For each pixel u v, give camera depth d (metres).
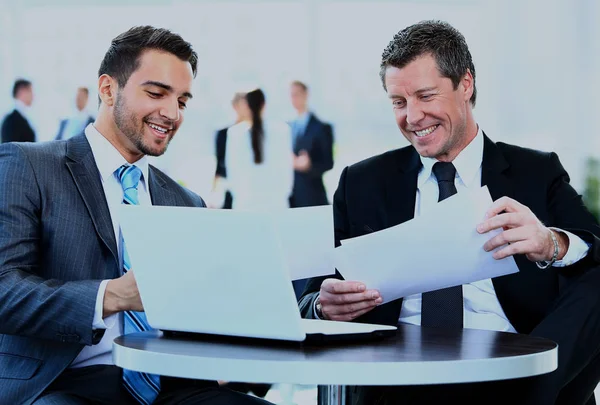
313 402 4.39
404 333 2.12
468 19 9.28
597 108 9.30
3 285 2.15
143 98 2.42
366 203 2.69
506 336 2.08
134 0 8.73
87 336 2.10
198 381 2.34
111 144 2.45
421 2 8.98
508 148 2.69
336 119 8.81
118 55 2.44
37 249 2.27
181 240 1.89
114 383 2.25
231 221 1.82
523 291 2.50
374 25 8.89
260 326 1.88
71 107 8.59
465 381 1.68
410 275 2.13
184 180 8.05
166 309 1.98
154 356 1.77
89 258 2.30
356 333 1.94
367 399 2.42
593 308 2.27
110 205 2.41
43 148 2.37
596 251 2.30
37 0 8.65
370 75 8.85
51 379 2.18
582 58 9.30
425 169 2.67
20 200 2.26
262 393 4.40
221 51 8.83
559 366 2.21
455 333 2.13
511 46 9.31
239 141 5.59
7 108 8.56
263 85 8.82
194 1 8.81
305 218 2.27
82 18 8.71
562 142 9.30
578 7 9.28
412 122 2.57
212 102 8.62
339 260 2.16
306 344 1.89
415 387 2.35
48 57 8.70
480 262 2.09
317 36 8.88
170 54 2.45
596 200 8.27
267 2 8.84
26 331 2.14
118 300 2.09
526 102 9.38
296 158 5.96
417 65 2.55
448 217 2.04
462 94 2.61
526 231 2.08
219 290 1.89
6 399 2.20
